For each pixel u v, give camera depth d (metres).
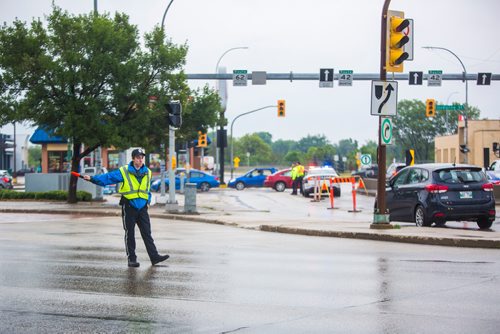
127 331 9.64
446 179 25.70
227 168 188.50
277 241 22.03
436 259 17.23
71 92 43.03
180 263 16.52
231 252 18.86
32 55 43.03
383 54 24.14
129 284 13.45
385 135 24.23
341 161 129.75
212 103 47.62
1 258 17.38
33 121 43.19
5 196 48.09
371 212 38.81
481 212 25.58
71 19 43.75
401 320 10.24
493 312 10.77
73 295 12.30
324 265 16.14
